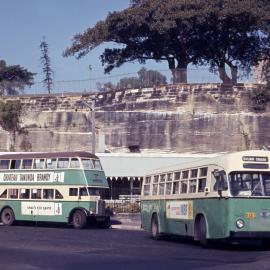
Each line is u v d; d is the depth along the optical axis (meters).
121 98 63.22
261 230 22.38
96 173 40.25
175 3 62.50
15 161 42.41
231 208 22.36
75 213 39.41
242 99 60.28
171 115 61.09
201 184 24.98
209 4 62.34
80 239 29.53
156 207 29.97
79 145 63.97
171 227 27.91
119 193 52.88
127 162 51.69
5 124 66.00
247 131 59.72
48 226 41.72
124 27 65.12
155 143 61.12
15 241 27.86
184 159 52.03
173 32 65.75
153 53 72.38
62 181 40.09
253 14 61.41
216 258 20.53
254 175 22.84
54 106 66.06
